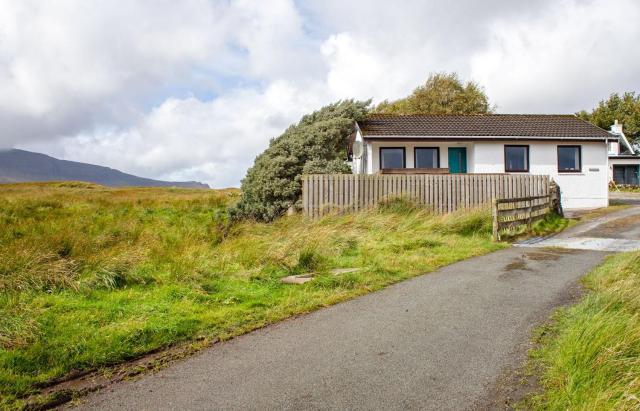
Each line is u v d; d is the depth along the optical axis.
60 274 6.89
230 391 3.96
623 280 6.59
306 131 20.56
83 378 4.27
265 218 17.28
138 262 8.16
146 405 3.76
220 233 12.23
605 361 3.89
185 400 3.82
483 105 47.34
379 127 22.75
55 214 18.42
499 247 11.34
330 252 9.82
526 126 23.48
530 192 16.67
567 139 22.09
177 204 24.25
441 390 3.90
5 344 4.72
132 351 4.78
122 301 6.32
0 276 6.55
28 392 3.95
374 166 22.19
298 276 8.02
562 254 10.22
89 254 8.24
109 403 3.80
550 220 16.19
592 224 15.80
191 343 5.09
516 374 4.15
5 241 9.48
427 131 22.16
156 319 5.59
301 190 17.59
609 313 5.06
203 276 7.63
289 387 4.01
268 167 18.06
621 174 44.34
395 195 15.20
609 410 3.26
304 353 4.76
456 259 9.70
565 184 22.38
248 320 5.81
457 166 22.97
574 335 4.59
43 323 5.30
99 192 42.69
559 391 3.73
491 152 22.20
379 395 3.83
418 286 7.49
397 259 9.26
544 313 5.88
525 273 8.29
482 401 3.70
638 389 3.49
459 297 6.77
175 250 9.27
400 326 5.54
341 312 6.18
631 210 19.77
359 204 15.38
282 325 5.68
